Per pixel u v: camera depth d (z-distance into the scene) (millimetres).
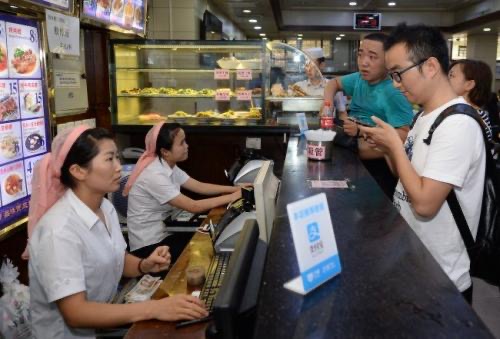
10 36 2381
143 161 2770
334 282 775
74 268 1478
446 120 1199
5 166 2367
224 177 4508
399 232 1020
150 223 2777
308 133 2047
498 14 9039
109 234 1722
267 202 1655
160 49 4301
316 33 11852
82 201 1608
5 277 2227
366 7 10680
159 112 4566
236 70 4309
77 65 3312
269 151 4441
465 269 1285
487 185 1262
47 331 1637
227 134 4387
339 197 1335
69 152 1539
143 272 1900
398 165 1245
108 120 4105
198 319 1354
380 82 2334
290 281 780
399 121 2246
